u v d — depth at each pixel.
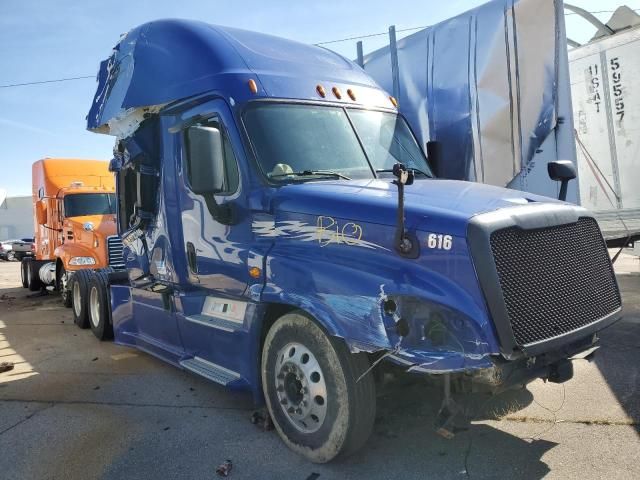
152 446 4.27
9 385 5.98
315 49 5.68
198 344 5.18
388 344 3.31
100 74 6.77
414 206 3.58
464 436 4.11
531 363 3.37
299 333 3.85
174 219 5.38
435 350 3.26
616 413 4.39
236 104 4.54
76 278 9.09
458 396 3.65
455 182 4.54
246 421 4.68
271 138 4.49
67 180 12.87
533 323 3.31
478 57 6.55
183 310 5.36
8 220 54.97
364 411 3.61
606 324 3.80
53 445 4.37
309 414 3.82
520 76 6.24
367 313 3.40
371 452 3.93
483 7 6.57
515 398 4.68
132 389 5.66
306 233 3.95
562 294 3.56
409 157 5.27
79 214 12.19
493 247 3.25
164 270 5.68
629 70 7.50
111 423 4.77
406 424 4.30
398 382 3.89
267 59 5.00
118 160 6.88
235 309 4.62
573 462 3.67
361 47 8.10
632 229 7.48
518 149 6.30
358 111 5.15
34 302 12.70
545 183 6.20
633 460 3.65
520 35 6.21
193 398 5.32
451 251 3.29
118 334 7.14
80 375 6.26
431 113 7.02
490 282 3.19
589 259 3.91
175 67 5.23
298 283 3.85
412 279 3.37
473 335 3.18
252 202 4.32
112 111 6.01
